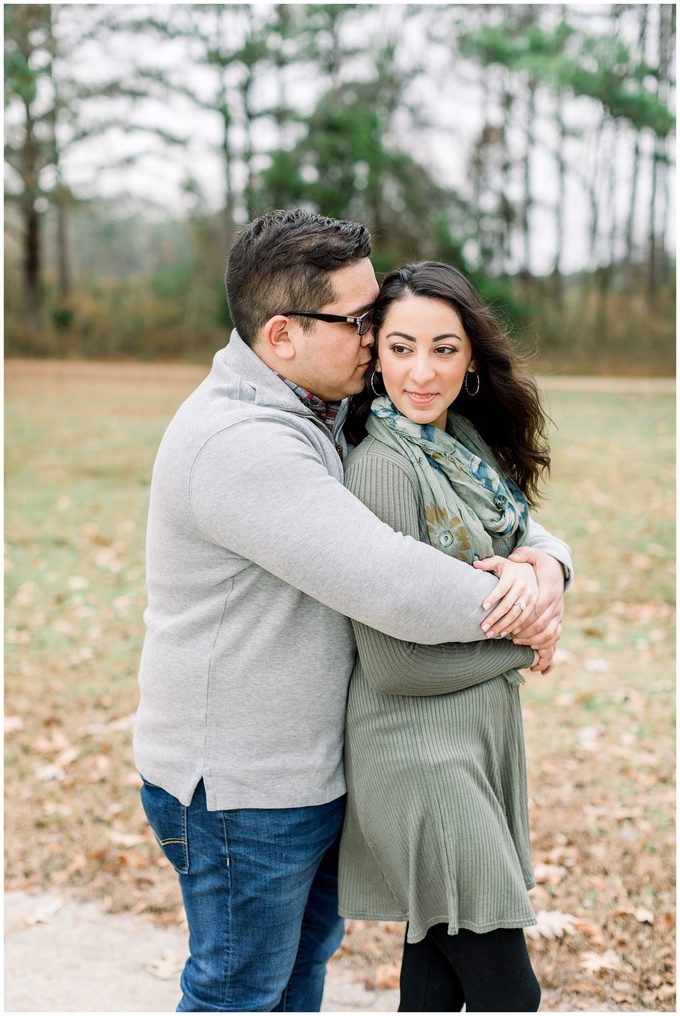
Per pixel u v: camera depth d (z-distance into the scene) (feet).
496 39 81.15
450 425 6.12
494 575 5.46
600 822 10.78
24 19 72.95
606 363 81.76
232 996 5.67
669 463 32.91
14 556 22.77
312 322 5.47
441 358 5.49
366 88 91.20
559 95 80.94
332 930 6.51
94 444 37.73
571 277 100.89
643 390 58.65
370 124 86.17
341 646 5.52
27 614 18.85
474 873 5.29
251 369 5.57
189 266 109.09
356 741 5.57
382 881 5.82
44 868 10.11
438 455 5.55
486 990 5.30
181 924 9.12
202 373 74.23
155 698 5.65
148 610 5.90
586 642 17.12
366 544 4.98
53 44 76.59
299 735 5.46
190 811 5.54
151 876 9.96
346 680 5.58
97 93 82.02
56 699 14.75
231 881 5.52
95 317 98.63
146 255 140.15
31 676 15.71
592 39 77.77
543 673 5.90
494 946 5.32
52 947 8.71
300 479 5.06
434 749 5.39
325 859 6.32
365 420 6.12
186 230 118.83
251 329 5.66
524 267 96.12
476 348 5.76
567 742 12.99
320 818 5.64
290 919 5.70
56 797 11.69
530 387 6.05
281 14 85.10
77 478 31.50
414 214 90.12
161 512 5.48
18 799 11.63
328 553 4.96
